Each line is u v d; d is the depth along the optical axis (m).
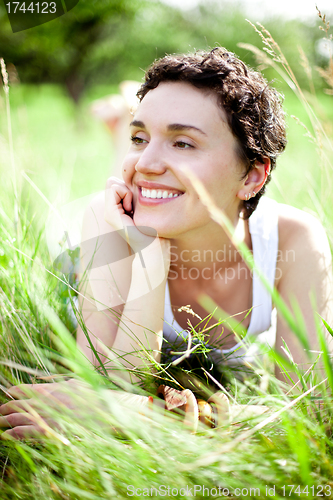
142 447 1.00
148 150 1.39
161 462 0.97
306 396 1.11
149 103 1.40
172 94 1.38
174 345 1.56
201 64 1.36
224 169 1.42
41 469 1.02
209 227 1.51
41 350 1.34
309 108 1.87
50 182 2.67
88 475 0.99
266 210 1.76
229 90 1.37
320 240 1.71
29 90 13.63
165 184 1.42
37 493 0.99
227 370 1.49
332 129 1.98
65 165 3.23
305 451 0.89
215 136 1.38
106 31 13.44
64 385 1.21
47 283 1.60
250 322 1.71
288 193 2.83
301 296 1.65
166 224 1.45
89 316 1.58
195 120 1.35
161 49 17.56
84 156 5.74
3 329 1.39
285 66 1.87
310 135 1.84
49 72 13.44
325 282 1.65
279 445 1.02
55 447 1.06
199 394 1.40
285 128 1.66
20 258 1.55
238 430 1.07
